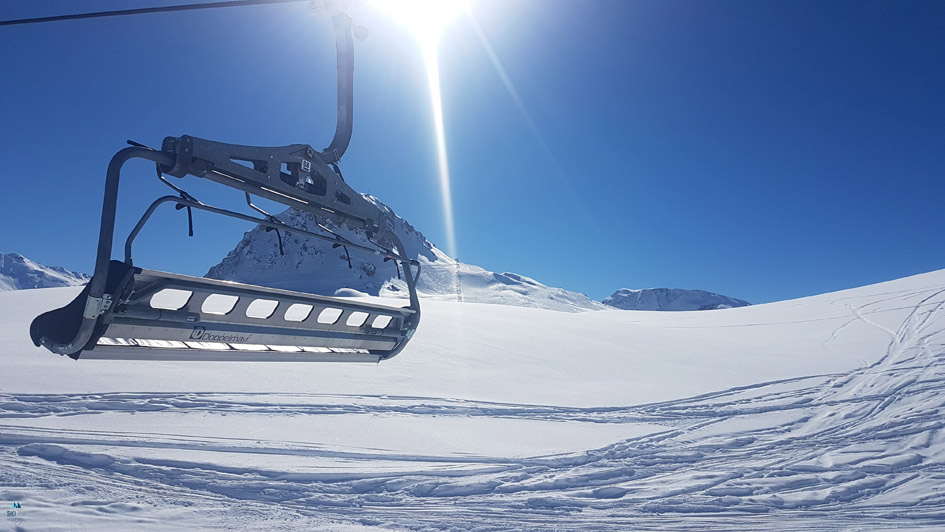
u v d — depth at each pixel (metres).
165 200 2.23
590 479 9.48
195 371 14.81
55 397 11.36
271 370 15.85
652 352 27.94
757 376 22.77
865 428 14.11
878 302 47.75
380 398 14.17
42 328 2.15
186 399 12.14
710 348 31.42
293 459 9.03
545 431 12.88
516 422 13.46
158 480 7.47
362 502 7.59
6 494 6.23
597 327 34.88
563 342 27.34
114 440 8.97
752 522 7.80
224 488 7.48
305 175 2.66
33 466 7.43
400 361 19.20
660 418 15.12
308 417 11.83
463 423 12.83
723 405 17.08
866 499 9.01
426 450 10.43
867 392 19.03
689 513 8.05
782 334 39.09
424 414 13.22
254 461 8.69
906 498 9.08
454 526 6.95
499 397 15.96
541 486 8.94
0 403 10.66
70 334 2.09
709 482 9.56
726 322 48.84
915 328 34.97
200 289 2.39
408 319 3.33
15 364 14.06
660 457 11.18
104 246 2.06
